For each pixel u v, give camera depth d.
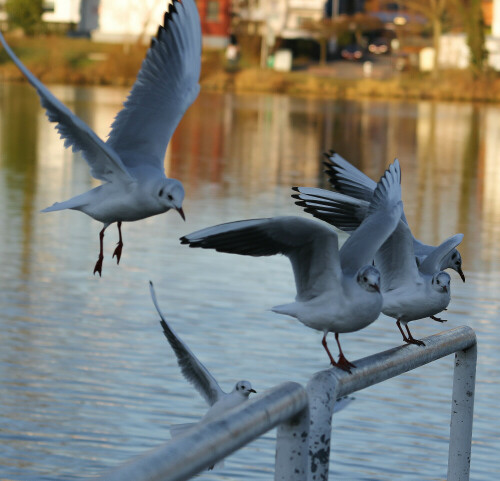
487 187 31.69
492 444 10.98
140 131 7.63
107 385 12.34
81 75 67.81
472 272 19.27
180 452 3.35
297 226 5.83
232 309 15.93
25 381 12.35
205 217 23.94
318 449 4.73
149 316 15.45
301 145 41.91
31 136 40.41
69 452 10.51
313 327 6.20
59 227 22.09
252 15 86.50
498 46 81.88
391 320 15.66
